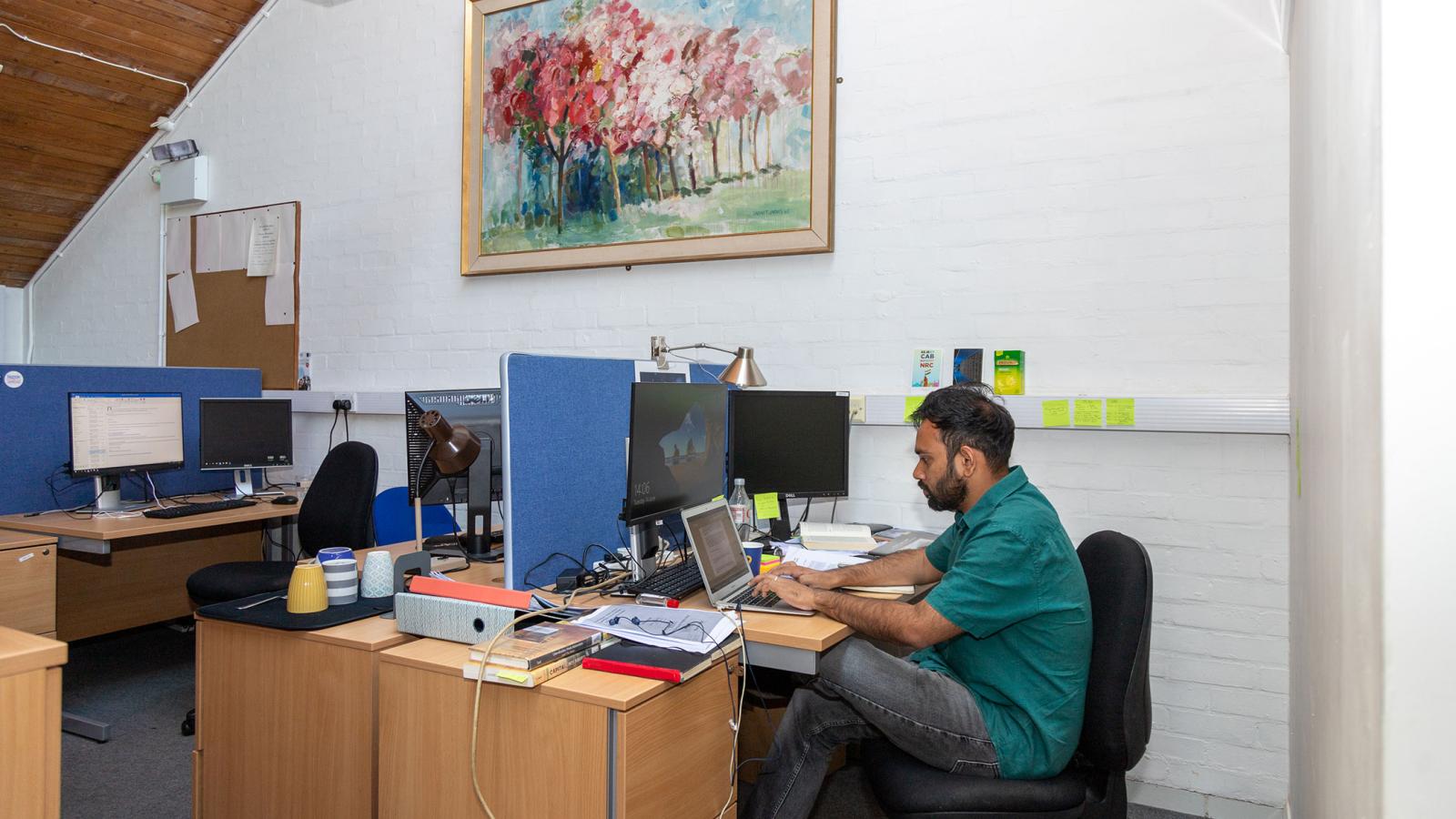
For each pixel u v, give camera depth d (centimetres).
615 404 232
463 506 308
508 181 372
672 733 151
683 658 155
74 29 409
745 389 280
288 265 435
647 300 346
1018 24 281
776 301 321
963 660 177
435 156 397
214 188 461
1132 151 265
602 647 162
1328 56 126
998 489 180
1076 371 273
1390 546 79
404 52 405
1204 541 255
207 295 461
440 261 396
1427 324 77
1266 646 247
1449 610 77
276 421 381
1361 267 89
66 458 347
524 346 375
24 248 502
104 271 495
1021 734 165
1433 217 77
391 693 162
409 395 244
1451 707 78
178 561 375
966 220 288
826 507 308
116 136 469
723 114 327
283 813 178
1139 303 264
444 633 169
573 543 214
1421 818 79
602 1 351
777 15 317
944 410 184
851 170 308
